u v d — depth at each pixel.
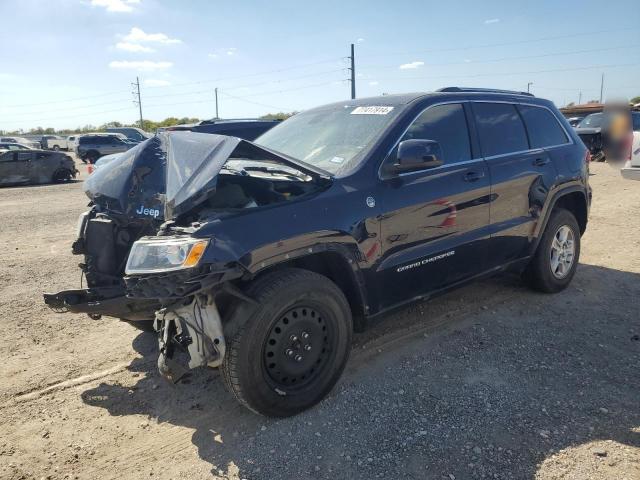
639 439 2.93
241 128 8.94
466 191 4.13
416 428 3.10
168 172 3.34
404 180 3.74
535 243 4.91
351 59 49.62
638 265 6.08
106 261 3.67
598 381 3.56
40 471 2.87
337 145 3.95
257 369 3.01
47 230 9.55
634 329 4.39
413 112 3.98
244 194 3.48
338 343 3.37
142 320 3.87
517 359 3.92
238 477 2.76
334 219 3.31
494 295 5.23
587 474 2.66
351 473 2.74
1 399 3.60
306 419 3.23
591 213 9.08
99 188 3.72
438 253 3.97
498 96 4.80
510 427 3.08
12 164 18.61
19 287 5.96
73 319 4.99
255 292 3.02
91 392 3.68
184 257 2.78
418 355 4.02
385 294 3.71
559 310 4.84
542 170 4.87
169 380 3.06
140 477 2.80
